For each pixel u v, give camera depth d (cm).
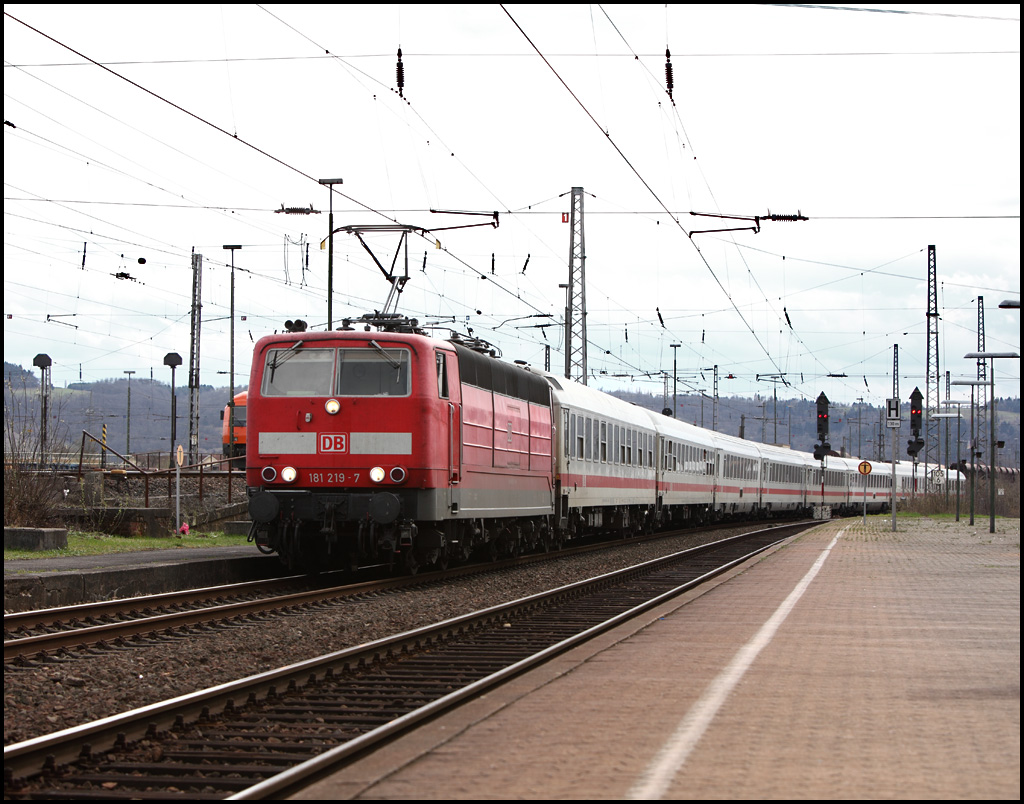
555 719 832
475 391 2211
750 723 814
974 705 880
